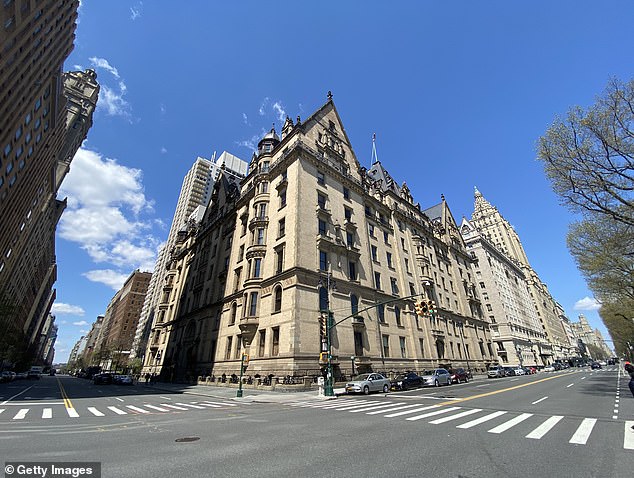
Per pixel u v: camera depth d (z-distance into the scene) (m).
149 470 6.01
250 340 31.36
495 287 85.69
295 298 27.95
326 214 34.75
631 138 17.42
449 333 49.78
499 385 30.58
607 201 19.38
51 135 57.09
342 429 10.04
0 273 54.47
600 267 25.48
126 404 18.20
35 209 65.00
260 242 35.59
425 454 7.05
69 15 45.69
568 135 19.14
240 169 134.38
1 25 28.05
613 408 13.90
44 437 9.04
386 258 42.75
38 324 152.38
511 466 6.21
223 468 6.11
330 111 43.84
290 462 6.50
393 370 34.72
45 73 45.03
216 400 20.72
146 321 118.81
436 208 72.19
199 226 60.47
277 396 21.78
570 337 164.50
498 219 127.19
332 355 28.70
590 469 6.02
